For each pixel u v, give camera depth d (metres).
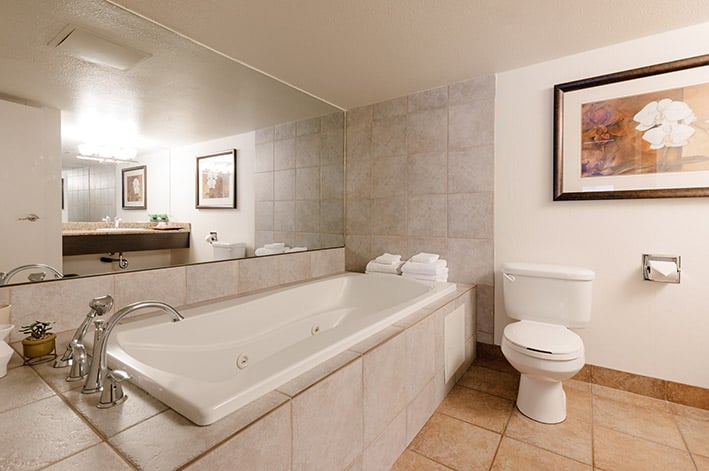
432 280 2.43
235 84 2.18
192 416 0.85
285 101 2.51
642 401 1.92
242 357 1.79
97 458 0.72
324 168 2.90
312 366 1.14
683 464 1.44
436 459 1.49
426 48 1.99
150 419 0.86
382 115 2.86
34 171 1.40
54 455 0.73
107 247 1.62
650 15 1.67
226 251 2.17
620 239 2.01
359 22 1.71
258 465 0.86
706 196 1.76
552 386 1.76
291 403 0.95
